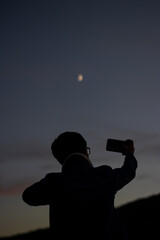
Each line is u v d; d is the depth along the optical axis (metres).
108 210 2.42
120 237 2.43
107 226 2.39
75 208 2.39
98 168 2.51
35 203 2.50
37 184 2.51
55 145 2.62
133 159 2.62
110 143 2.69
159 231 21.11
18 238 24.75
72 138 2.61
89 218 2.38
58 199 2.44
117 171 2.49
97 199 2.41
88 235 2.35
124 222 25.16
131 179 2.54
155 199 30.84
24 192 2.53
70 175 2.46
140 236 20.75
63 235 2.39
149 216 25.48
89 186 2.42
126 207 30.39
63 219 2.41
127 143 2.70
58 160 2.64
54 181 2.46
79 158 2.54
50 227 2.49
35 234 25.16
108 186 2.43
